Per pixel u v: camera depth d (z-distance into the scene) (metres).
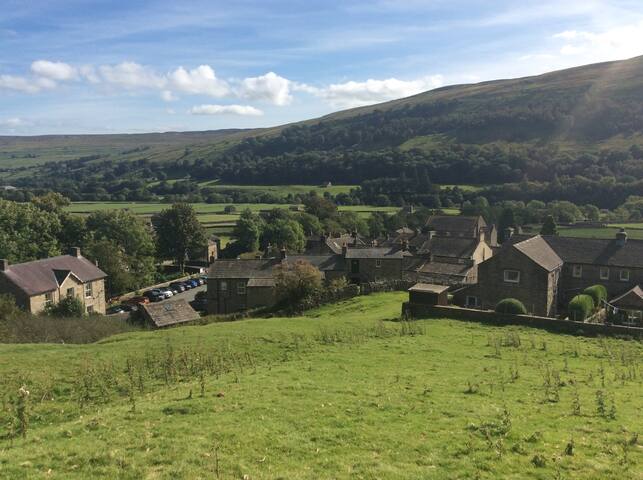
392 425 17.09
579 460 14.41
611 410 18.86
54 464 13.86
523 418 18.05
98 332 44.47
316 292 59.19
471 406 19.34
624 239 59.28
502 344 33.66
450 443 15.58
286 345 33.28
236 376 24.23
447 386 22.48
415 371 25.62
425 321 42.56
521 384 23.28
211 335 36.81
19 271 58.41
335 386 22.03
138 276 89.44
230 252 118.19
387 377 24.09
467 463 14.16
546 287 51.72
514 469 13.84
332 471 13.59
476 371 25.92
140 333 41.41
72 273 63.00
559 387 23.00
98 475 13.16
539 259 53.69
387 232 132.50
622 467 13.98
